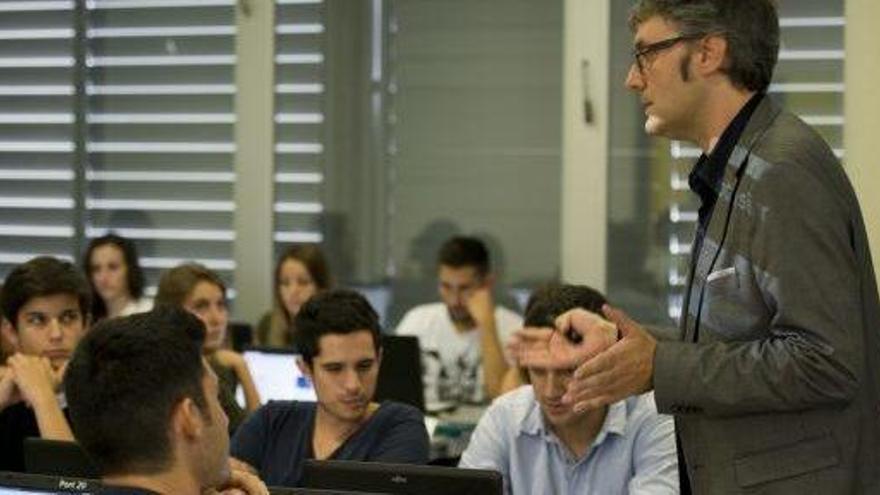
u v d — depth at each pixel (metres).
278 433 2.78
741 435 1.69
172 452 1.49
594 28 4.83
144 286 4.95
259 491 1.75
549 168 4.98
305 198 5.23
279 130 5.22
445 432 3.85
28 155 5.46
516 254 5.03
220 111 5.26
